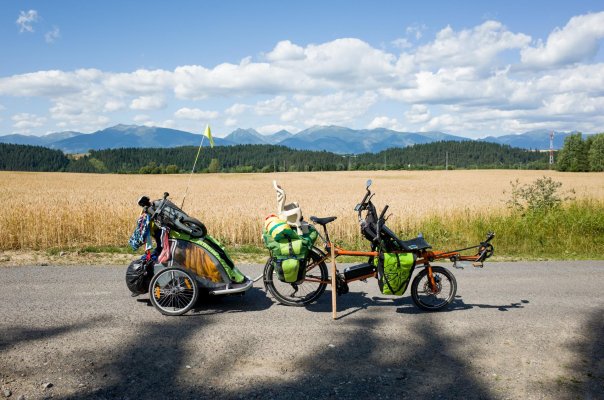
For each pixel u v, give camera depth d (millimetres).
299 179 74688
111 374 4176
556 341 5301
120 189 41688
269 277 6578
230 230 13797
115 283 7461
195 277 6082
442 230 14430
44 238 11906
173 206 6141
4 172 85250
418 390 4043
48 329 5258
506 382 4246
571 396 4012
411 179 72938
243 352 4758
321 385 4078
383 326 5703
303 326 5621
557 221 13922
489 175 86062
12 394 3752
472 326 5766
